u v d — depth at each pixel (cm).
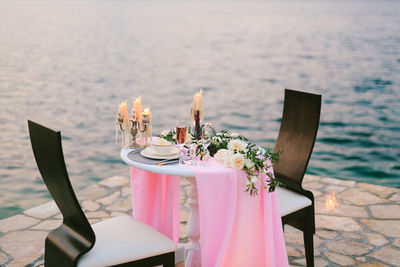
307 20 4197
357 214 394
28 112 980
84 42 2391
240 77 1656
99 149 753
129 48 2333
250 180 239
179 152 261
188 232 286
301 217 291
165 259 235
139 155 270
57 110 1023
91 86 1358
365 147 808
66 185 212
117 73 1633
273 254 252
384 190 453
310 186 466
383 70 1723
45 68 1578
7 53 1827
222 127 975
